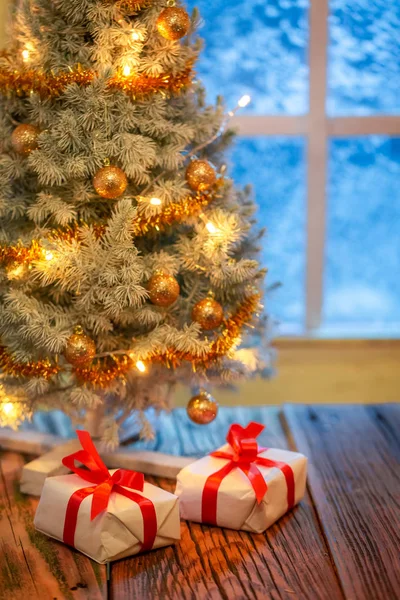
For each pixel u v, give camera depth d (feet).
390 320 6.70
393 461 4.75
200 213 4.43
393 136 6.43
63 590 3.86
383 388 6.37
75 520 4.03
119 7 4.25
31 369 4.35
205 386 4.77
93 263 4.23
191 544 4.12
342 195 6.56
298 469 4.33
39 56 4.26
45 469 4.48
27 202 4.42
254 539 4.14
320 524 4.24
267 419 5.30
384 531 4.17
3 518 4.30
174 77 4.31
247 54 6.33
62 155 4.22
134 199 4.38
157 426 5.12
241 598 3.81
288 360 6.34
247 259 4.58
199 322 4.39
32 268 4.30
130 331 4.52
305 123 6.25
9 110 4.40
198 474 4.24
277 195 6.51
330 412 5.33
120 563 4.00
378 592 3.81
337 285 6.70
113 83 4.21
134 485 4.09
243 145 6.44
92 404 4.37
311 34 6.13
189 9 6.26
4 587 3.88
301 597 3.81
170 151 4.33
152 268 4.37
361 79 6.38
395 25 6.30
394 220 6.59
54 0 4.21
